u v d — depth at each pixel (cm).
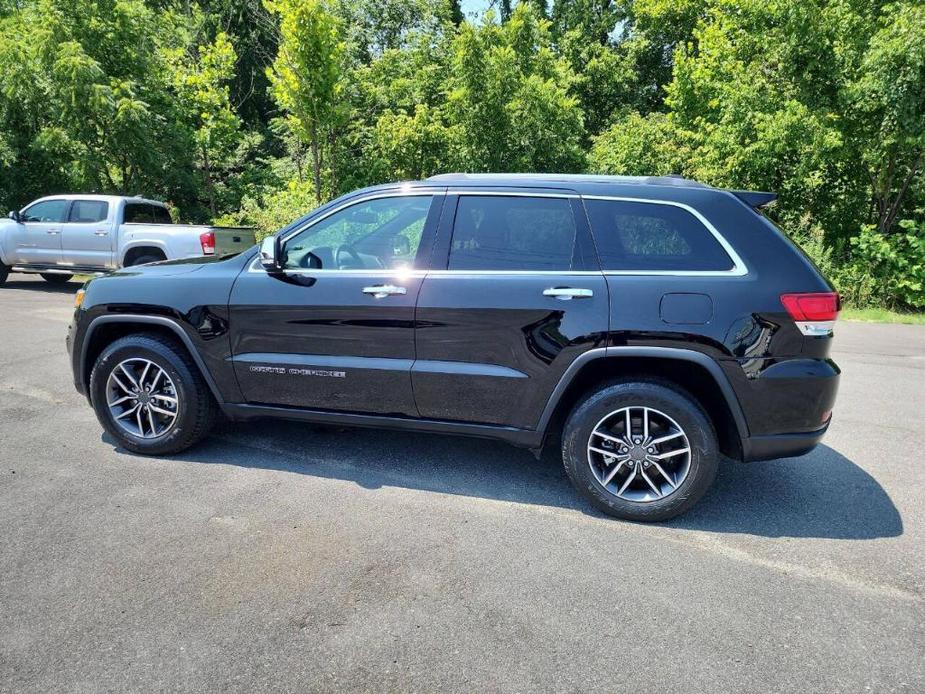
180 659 219
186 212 1995
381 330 352
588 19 2594
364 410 368
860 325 1005
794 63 1205
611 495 329
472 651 226
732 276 312
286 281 368
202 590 259
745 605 257
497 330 334
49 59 1505
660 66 2448
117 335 416
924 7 1009
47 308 948
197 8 2431
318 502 342
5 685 205
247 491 353
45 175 1750
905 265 1144
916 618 250
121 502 336
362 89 1902
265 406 386
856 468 407
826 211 1301
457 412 351
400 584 267
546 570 280
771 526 327
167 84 1825
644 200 330
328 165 1848
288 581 267
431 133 1658
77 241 1098
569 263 331
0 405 489
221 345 379
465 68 1582
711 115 1439
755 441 315
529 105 1584
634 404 320
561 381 329
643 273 321
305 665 218
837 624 245
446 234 351
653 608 254
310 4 1352
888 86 1053
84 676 211
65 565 275
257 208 1911
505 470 393
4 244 1144
